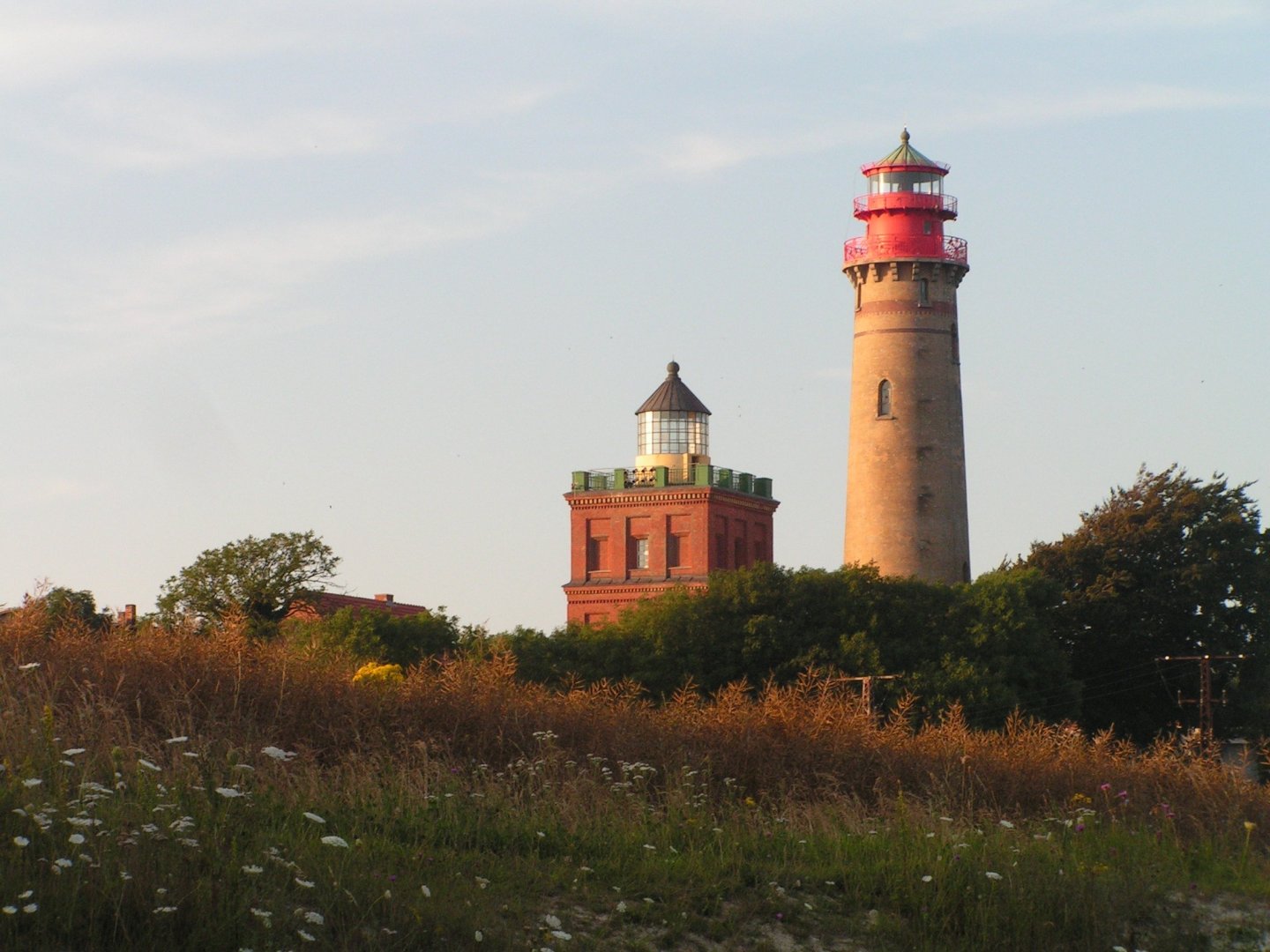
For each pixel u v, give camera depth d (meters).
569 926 17.91
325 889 16.73
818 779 28.31
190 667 26.09
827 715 31.94
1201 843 25.84
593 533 106.88
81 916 15.16
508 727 27.56
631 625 77.31
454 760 25.83
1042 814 28.44
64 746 20.42
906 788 28.73
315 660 29.06
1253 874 24.17
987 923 19.36
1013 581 79.19
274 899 16.08
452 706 27.70
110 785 19.31
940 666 73.19
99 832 16.39
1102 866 22.30
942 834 22.58
